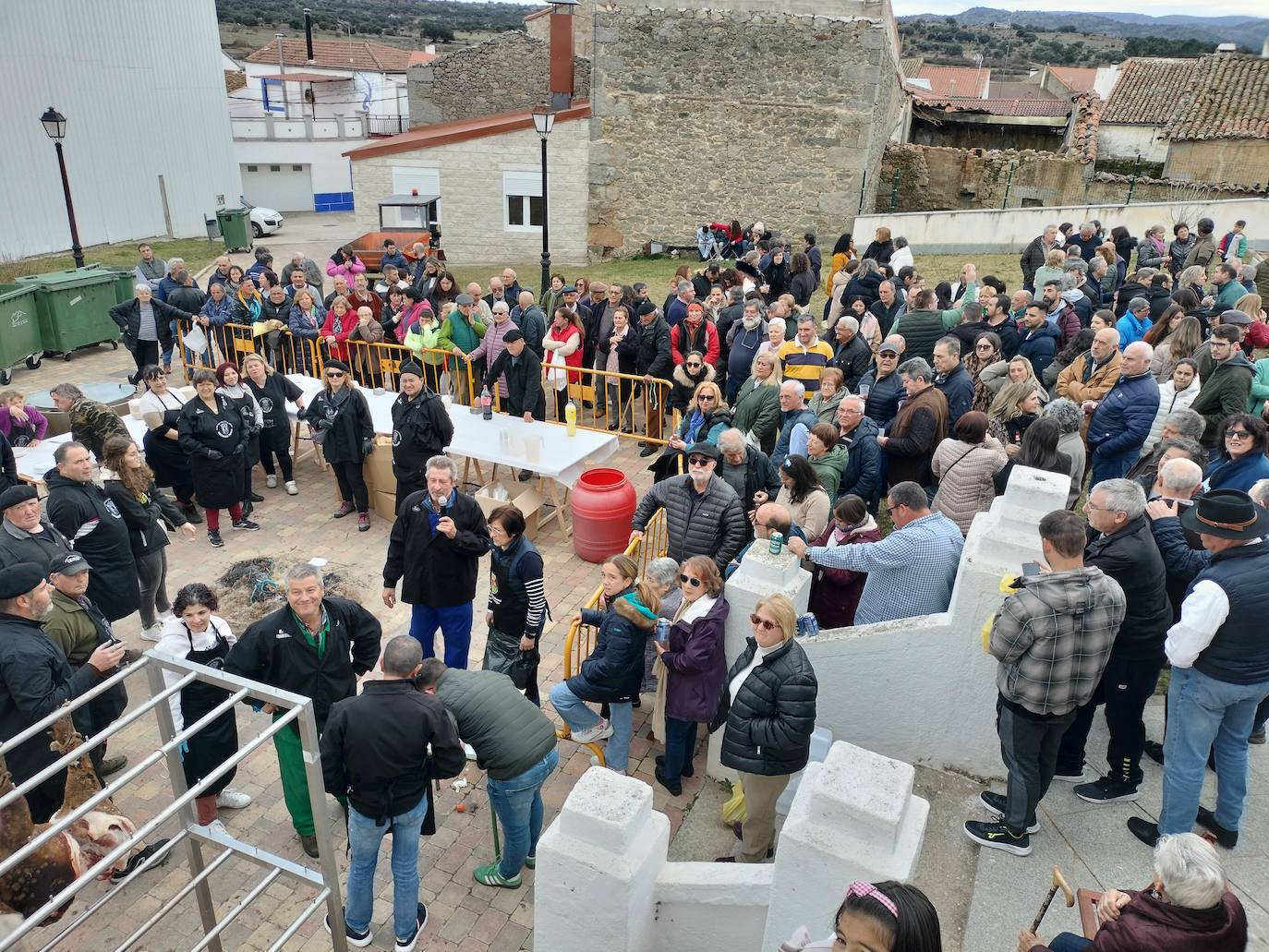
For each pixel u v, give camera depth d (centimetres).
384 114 4494
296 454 971
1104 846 420
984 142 3139
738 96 1955
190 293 1214
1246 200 1884
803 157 1975
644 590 472
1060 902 390
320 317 1157
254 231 3106
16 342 1259
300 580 431
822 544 567
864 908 224
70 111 2298
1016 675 380
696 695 471
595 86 1984
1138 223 1950
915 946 219
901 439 657
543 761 421
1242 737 393
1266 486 450
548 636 670
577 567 779
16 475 666
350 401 806
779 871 321
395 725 378
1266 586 359
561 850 327
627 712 500
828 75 1911
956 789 464
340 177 4000
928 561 483
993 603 436
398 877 405
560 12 1973
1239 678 371
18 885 340
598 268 2041
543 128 1370
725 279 1280
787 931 327
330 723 381
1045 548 377
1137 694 425
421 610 579
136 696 602
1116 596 366
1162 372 805
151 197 2606
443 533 552
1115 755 444
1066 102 3234
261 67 4334
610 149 2033
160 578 643
